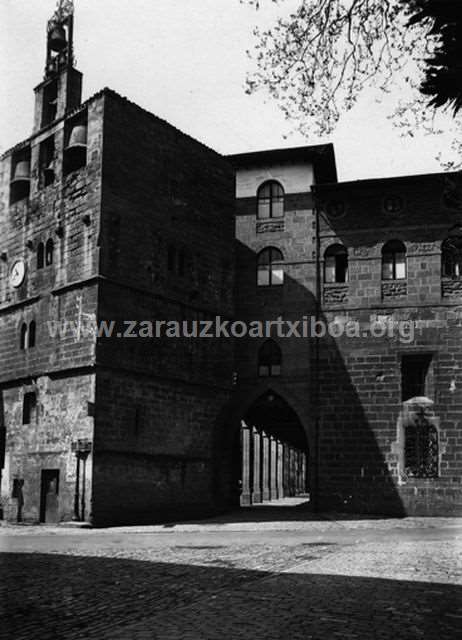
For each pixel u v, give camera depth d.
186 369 34.12
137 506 30.62
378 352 35.12
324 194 37.22
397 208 36.00
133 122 33.06
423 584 13.30
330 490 34.75
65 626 9.95
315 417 35.41
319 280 36.59
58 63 36.16
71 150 33.62
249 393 36.69
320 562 16.53
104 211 31.12
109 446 29.78
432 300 34.78
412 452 34.03
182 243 34.88
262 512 35.94
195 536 24.41
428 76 8.30
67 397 30.88
